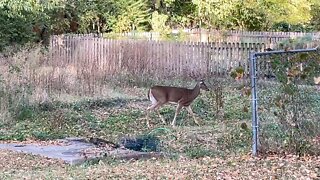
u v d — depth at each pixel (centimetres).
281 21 3766
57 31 3262
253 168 939
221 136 1373
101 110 1773
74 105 1789
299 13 3762
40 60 2312
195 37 3478
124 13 3562
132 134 1443
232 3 3678
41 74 1928
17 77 1861
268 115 1163
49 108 1748
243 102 1819
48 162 1099
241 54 2397
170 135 1427
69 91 1902
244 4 3688
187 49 2470
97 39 2608
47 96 1788
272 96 1167
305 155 1059
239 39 3338
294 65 1054
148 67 2484
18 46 2594
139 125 1596
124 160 1120
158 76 2392
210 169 941
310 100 1074
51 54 2503
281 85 1076
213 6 3697
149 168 973
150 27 3647
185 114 1733
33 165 1074
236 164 986
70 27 3391
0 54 2406
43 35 3052
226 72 2406
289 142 1075
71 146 1268
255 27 3734
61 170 998
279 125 1124
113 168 991
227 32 3466
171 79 2383
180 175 894
